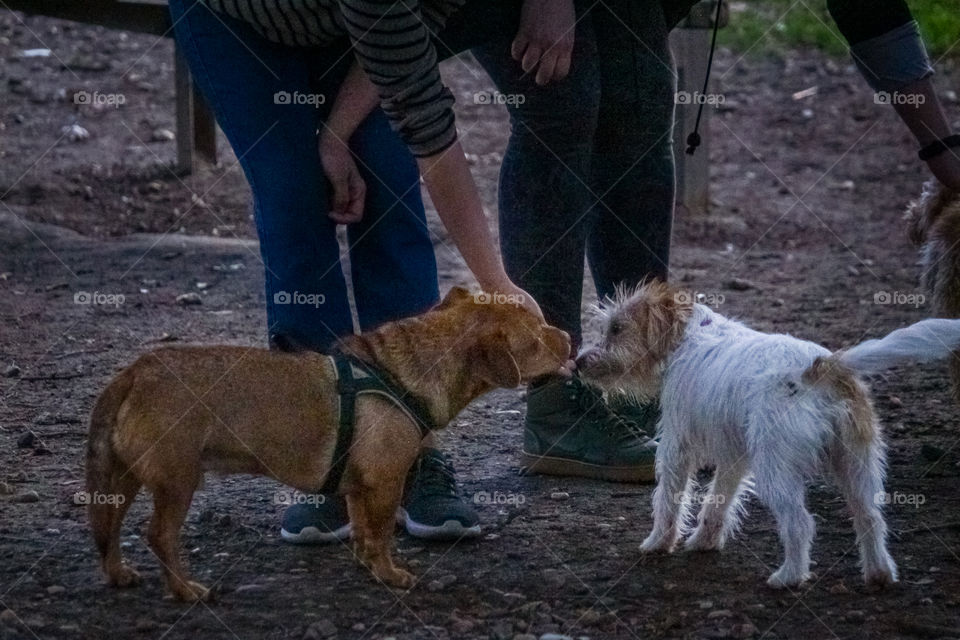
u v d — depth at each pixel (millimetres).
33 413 7410
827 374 5156
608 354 5746
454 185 5359
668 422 5633
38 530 5723
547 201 6258
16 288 10070
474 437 7293
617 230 6551
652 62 6332
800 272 11219
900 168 14680
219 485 6414
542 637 4691
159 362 5008
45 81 16047
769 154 15133
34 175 12961
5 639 4613
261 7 5414
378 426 5176
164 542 4953
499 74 6188
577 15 6062
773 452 5105
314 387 5145
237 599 5043
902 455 6957
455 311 5473
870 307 10156
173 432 4898
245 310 9742
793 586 5203
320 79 5793
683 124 12656
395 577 5227
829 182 14172
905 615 4961
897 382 8281
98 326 9211
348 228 6051
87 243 11289
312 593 5121
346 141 5730
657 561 5570
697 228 12484
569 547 5699
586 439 6559
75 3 12000
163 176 13250
